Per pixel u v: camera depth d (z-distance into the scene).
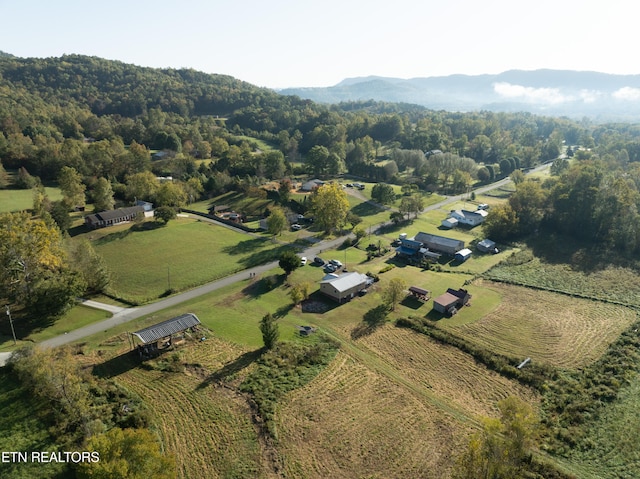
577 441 50.88
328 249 118.12
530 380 62.03
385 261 111.06
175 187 147.62
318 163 197.88
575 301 88.31
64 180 140.25
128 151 194.38
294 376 62.84
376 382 62.16
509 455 39.50
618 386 60.72
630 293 91.75
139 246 114.06
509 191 187.25
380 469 47.09
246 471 46.25
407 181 195.50
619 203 117.81
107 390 57.44
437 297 89.00
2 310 76.19
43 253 77.12
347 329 77.12
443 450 49.69
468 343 71.75
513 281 98.00
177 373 62.69
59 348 66.69
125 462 35.59
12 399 53.09
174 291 89.38
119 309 81.38
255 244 120.25
